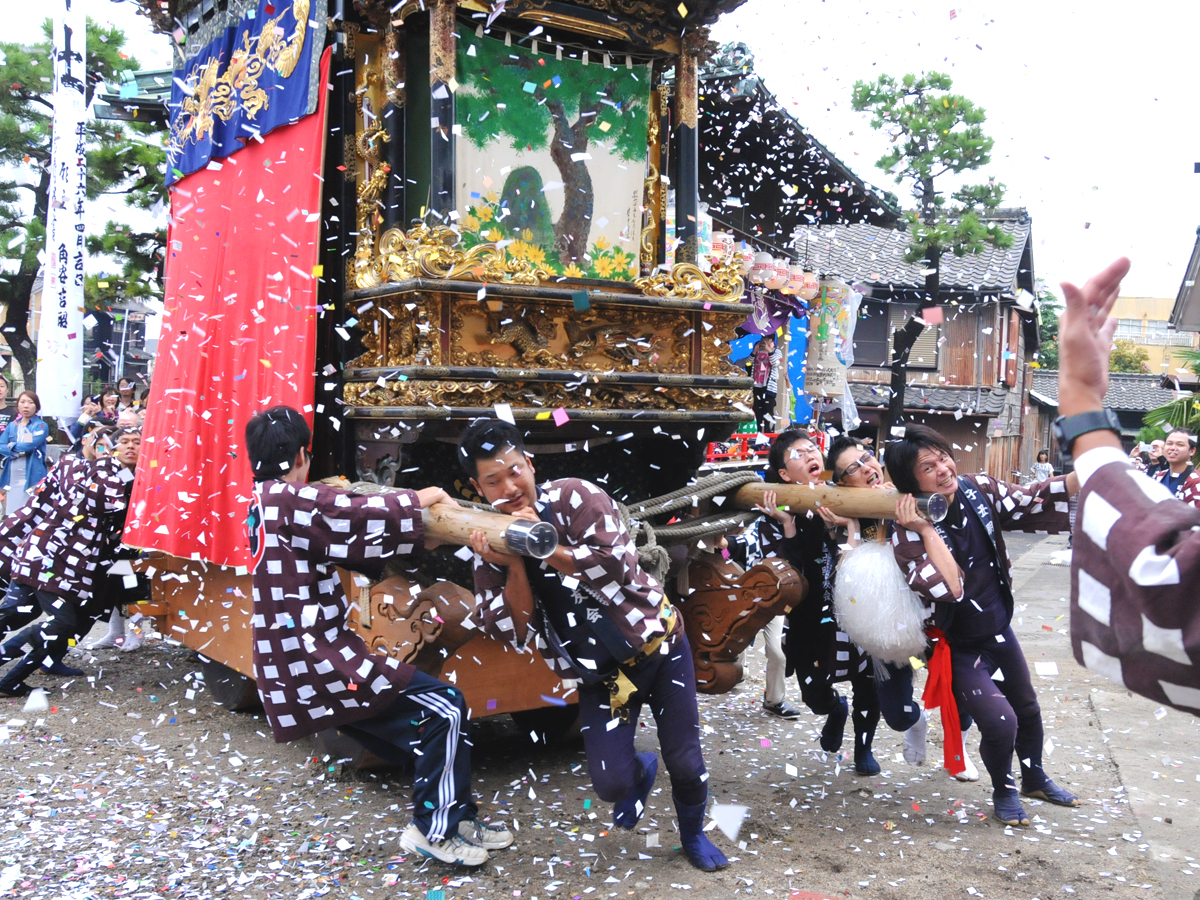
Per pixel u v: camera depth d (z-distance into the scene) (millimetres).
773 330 10117
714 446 8750
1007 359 20781
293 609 3168
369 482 4246
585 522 3021
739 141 9930
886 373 20297
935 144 12258
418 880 3199
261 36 4723
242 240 4781
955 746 3723
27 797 3879
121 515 5660
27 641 5465
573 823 3717
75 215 8422
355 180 4371
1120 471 1269
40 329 8555
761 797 4023
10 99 14328
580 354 4332
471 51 4215
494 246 4051
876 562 3730
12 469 9219
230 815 3742
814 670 4207
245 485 4504
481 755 4586
